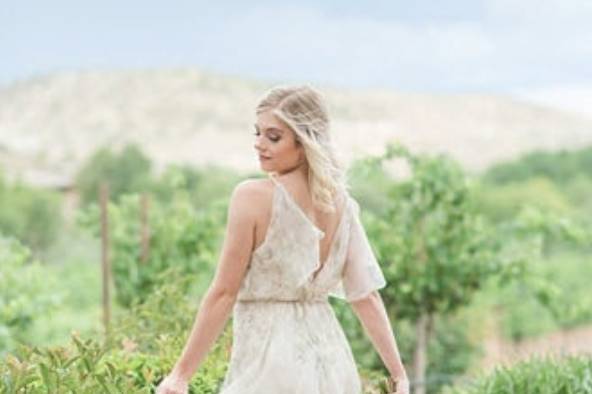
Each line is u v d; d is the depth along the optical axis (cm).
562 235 1622
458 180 1534
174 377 581
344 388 599
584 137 12050
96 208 1698
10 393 621
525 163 7231
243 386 586
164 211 1712
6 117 12888
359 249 608
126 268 1616
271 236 582
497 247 1560
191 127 12600
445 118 12506
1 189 4006
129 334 848
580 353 1041
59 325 1873
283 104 583
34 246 3522
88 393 630
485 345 2067
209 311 582
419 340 1548
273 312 591
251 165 11100
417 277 1513
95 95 13400
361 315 614
